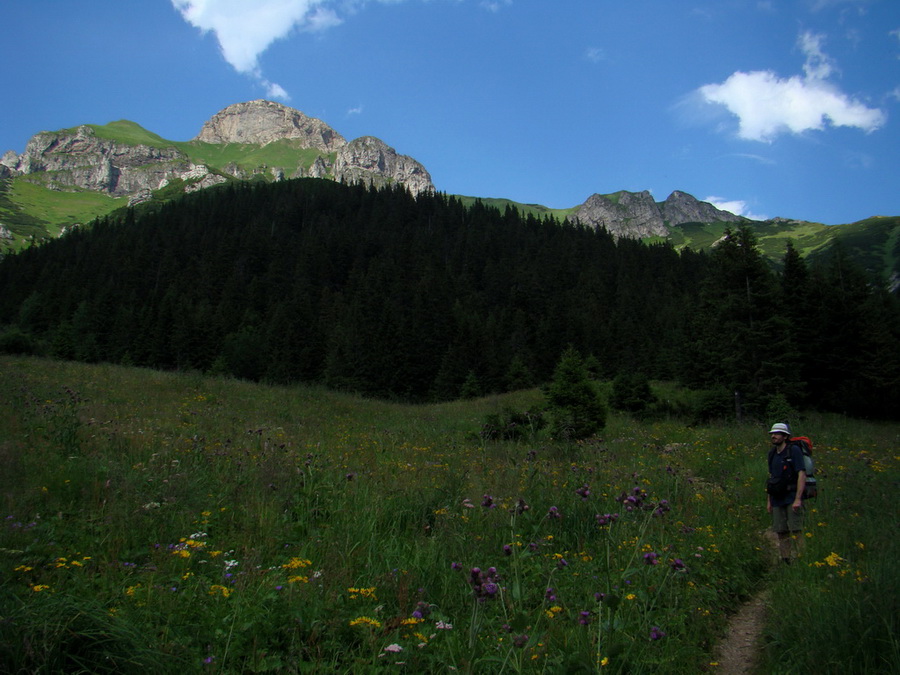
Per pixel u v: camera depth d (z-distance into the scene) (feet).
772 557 20.34
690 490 27.20
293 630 10.79
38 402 36.11
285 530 17.88
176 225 430.61
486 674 9.97
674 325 242.17
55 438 26.63
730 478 34.73
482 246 379.14
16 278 332.80
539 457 37.06
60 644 8.80
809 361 115.96
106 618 9.53
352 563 14.87
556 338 220.43
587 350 218.18
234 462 26.18
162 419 41.70
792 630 12.46
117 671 8.81
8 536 14.28
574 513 20.53
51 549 14.52
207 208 472.03
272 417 55.11
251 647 10.21
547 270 337.93
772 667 11.54
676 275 361.71
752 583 17.81
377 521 18.84
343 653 10.50
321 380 195.52
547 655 10.46
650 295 304.50
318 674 9.69
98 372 69.51
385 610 12.40
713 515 23.12
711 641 13.16
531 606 13.34
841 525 21.18
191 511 18.84
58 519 16.62
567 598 13.65
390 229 431.43
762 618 14.97
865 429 77.10
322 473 23.85
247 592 12.04
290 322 218.38
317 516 19.27
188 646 10.07
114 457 24.93
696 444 51.90
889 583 12.44
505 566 15.33
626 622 11.82
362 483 23.04
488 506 14.17
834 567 15.97
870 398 109.09
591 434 61.41
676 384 138.82
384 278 299.17
